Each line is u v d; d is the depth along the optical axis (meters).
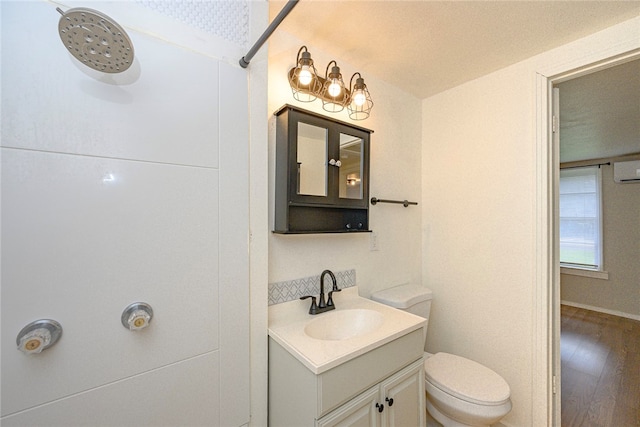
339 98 1.51
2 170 0.62
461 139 1.85
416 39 1.38
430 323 2.00
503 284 1.63
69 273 0.69
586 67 1.36
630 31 1.21
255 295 1.06
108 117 0.74
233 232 0.98
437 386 1.31
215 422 0.93
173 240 0.84
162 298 0.82
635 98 1.86
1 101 0.62
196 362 0.89
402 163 1.93
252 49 0.90
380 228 1.78
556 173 1.52
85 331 0.71
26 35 0.64
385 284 1.81
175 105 0.85
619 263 3.51
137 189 0.78
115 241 0.75
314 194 1.29
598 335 2.92
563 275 3.97
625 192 3.46
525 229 1.55
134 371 0.77
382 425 1.07
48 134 0.66
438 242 1.97
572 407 1.77
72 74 0.69
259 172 1.07
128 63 0.67
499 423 1.59
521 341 1.55
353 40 1.39
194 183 0.88
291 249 1.35
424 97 2.05
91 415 0.71
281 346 1.04
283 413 1.03
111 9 0.75
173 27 0.85
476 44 1.41
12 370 0.62
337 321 1.33
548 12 1.17
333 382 0.91
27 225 0.64
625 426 1.60
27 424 0.64
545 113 1.48
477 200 1.76
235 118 0.98
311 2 1.13
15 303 0.63
